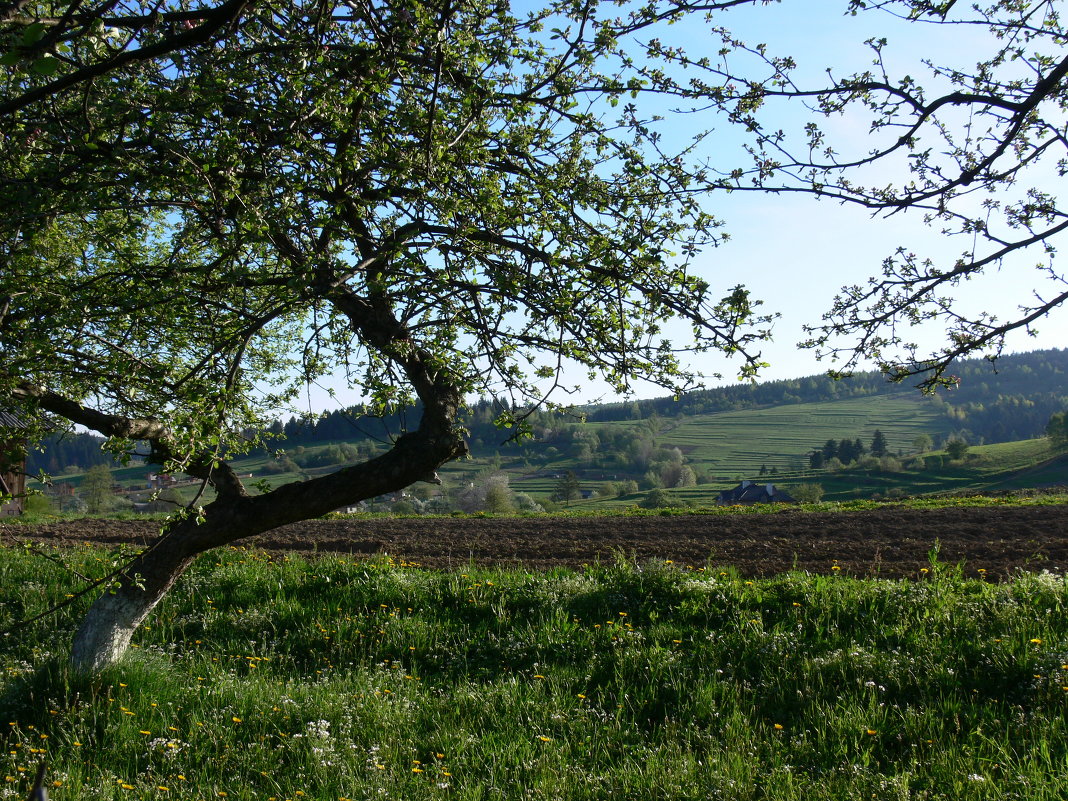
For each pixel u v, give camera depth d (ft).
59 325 15.46
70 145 13.00
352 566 34.96
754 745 18.43
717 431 369.30
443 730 19.76
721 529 54.60
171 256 14.76
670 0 12.76
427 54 13.48
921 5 13.16
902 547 43.65
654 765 17.17
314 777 17.34
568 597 29.96
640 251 13.91
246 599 32.68
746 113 13.55
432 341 16.96
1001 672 20.68
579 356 15.60
